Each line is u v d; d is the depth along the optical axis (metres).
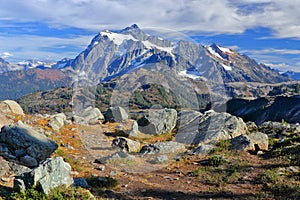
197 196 9.52
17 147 11.89
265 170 11.97
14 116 18.92
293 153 13.85
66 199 7.93
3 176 9.84
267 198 9.07
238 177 11.30
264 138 16.05
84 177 10.70
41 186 8.10
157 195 9.56
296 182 10.26
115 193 9.43
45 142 12.37
